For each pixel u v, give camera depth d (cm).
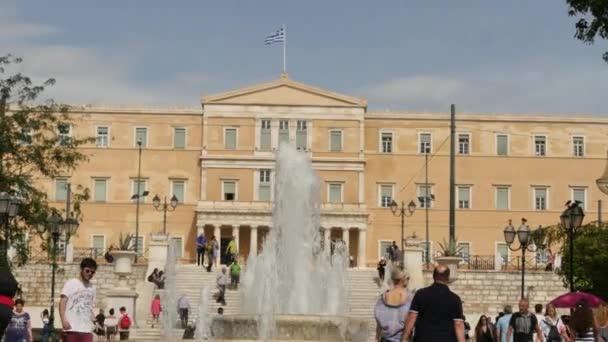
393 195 9575
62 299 1734
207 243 8238
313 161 9538
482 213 9538
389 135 9638
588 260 4456
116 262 6241
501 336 2547
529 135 9612
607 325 1945
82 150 9444
